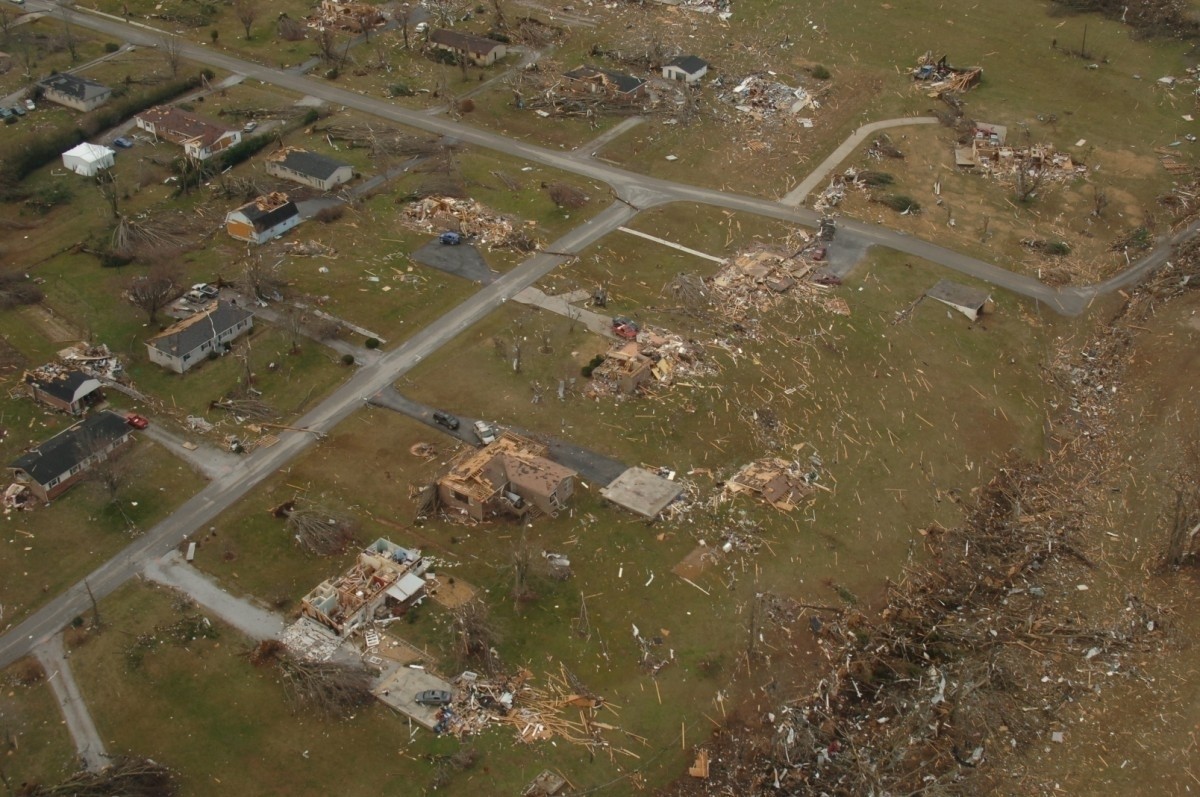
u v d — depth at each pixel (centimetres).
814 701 6359
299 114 12588
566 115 12850
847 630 6781
